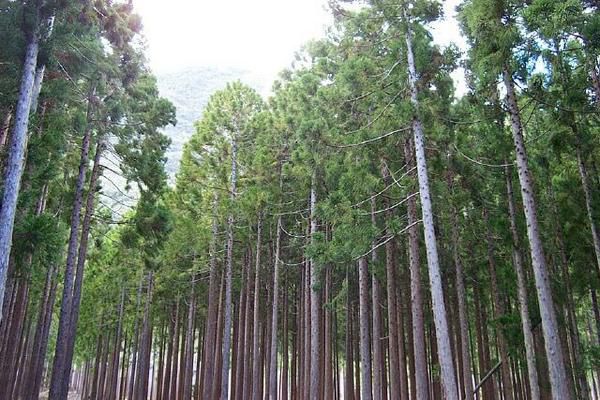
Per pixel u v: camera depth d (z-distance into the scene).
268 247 27.38
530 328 13.91
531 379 13.52
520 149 11.69
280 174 23.06
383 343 25.64
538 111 14.59
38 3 12.43
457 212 17.53
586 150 12.96
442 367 11.91
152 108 20.23
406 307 23.84
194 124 27.42
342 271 25.08
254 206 22.33
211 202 26.88
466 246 19.67
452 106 15.73
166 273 31.92
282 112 23.91
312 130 16.09
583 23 9.41
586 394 15.59
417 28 13.95
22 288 22.14
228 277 23.83
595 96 11.55
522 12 9.78
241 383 27.09
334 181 17.83
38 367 24.12
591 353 15.29
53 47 12.54
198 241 28.25
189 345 30.16
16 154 11.46
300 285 28.20
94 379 39.75
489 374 18.78
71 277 17.58
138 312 35.97
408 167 16.27
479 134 15.83
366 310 17.50
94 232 23.75
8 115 14.16
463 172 16.50
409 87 14.05
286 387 28.06
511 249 16.28
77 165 21.11
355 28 14.89
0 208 11.77
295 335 29.30
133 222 19.78
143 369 31.98
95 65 16.66
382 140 15.02
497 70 10.93
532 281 16.44
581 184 15.35
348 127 16.42
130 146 19.83
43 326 26.64
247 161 25.38
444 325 12.20
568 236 16.17
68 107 17.78
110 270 36.41
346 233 14.89
